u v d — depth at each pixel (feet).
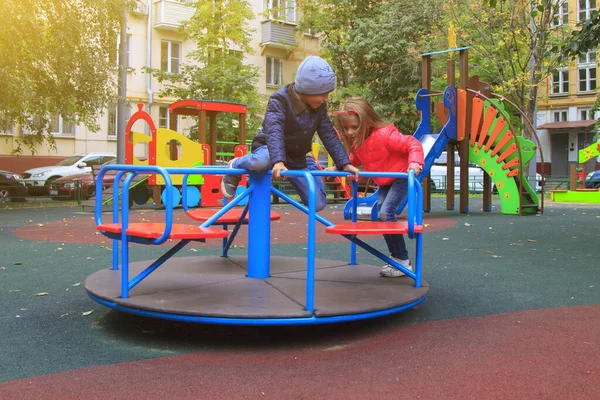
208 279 14.67
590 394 9.23
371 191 64.34
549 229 33.19
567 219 39.75
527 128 67.92
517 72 71.20
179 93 81.30
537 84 65.16
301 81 14.01
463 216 42.68
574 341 12.05
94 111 61.21
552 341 12.06
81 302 15.42
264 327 13.14
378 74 92.07
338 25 96.37
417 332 12.75
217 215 13.84
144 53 93.45
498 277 18.95
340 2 94.73
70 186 64.13
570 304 15.34
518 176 45.09
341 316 11.48
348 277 15.34
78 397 9.06
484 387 9.53
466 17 69.92
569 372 10.22
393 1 91.04
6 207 54.65
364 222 14.14
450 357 11.05
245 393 9.25
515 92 71.10
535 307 15.02
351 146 15.79
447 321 13.66
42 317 13.87
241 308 11.53
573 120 128.26
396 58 89.04
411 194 12.98
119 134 66.54
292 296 12.76
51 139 65.10
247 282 14.30
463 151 44.55
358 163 16.35
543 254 23.80
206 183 52.80
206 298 12.48
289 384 9.64
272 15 105.70
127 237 12.65
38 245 26.73
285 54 109.50
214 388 9.45
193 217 16.71
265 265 14.96
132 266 16.78
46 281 18.17
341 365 10.59
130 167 13.05
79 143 87.25
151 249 25.41
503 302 15.57
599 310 14.69
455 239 28.78
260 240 14.90
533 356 11.09
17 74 50.80
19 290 16.85
